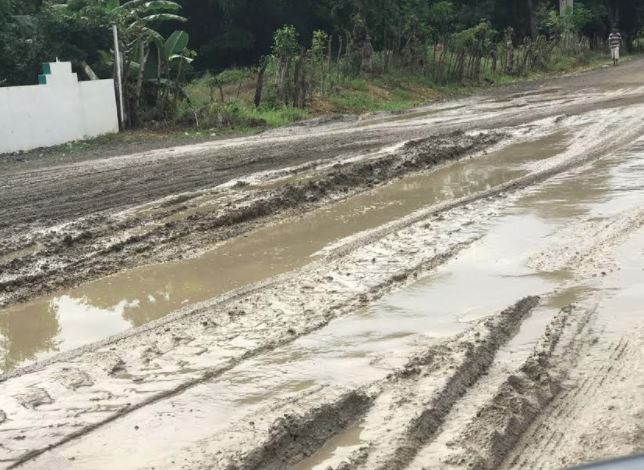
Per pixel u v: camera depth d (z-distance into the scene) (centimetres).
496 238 847
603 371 497
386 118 2288
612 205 953
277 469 403
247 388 505
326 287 717
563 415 444
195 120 2209
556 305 633
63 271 820
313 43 2930
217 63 4100
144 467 407
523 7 5084
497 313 612
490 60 4094
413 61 3466
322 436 432
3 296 752
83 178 1387
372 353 552
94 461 420
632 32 5859
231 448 414
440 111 2405
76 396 509
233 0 3778
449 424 440
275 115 2358
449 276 730
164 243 913
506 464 397
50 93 1961
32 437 453
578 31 4966
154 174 1389
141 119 2223
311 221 996
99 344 612
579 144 1451
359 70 3219
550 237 835
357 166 1289
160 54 2339
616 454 395
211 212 1029
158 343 600
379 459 400
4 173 1518
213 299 708
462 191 1126
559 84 3147
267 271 791
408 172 1307
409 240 866
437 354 529
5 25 2342
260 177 1287
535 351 532
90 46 2355
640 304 614
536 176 1170
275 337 595
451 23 4634
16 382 541
